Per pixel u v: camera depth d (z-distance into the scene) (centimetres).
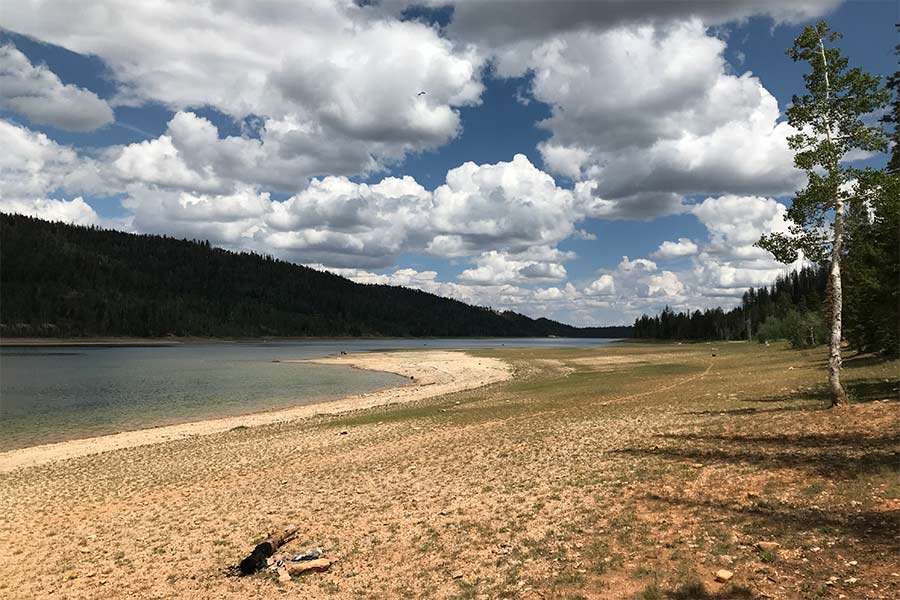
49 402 5891
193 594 1266
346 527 1591
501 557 1237
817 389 3120
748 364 6619
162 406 5603
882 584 846
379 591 1162
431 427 3291
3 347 18475
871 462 1458
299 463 2592
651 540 1195
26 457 3375
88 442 3800
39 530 1912
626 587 1000
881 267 3203
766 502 1298
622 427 2603
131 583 1377
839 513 1162
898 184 2206
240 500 2033
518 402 4256
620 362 9375
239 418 4734
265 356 14700
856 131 2398
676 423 2531
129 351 16850
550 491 1670
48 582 1447
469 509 1606
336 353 16150
